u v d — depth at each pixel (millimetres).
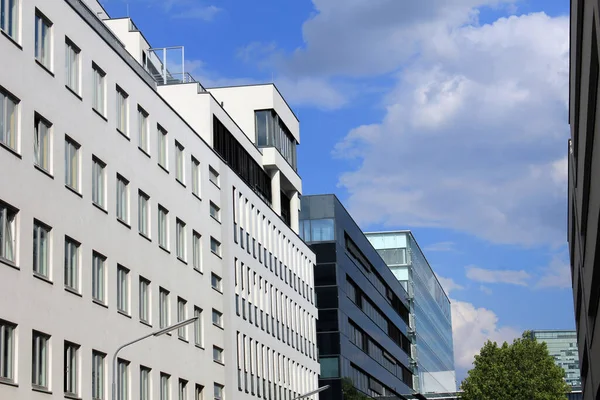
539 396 124750
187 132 56250
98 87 44156
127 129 47406
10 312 34250
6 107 35094
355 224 106875
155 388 48438
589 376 81750
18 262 35094
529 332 131875
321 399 91812
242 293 64875
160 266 50469
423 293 161250
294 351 78625
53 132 38656
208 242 58812
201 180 58250
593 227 50656
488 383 127062
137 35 62562
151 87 50781
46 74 38219
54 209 38312
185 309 54094
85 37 42438
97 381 41844
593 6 32094
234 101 77688
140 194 48812
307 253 86250
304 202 97062
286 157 81875
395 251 148875
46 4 38531
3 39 34906
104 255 43312
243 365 63625
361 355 102875
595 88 40062
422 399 143250
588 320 70188
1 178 34219
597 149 41281
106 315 43000
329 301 94062
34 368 36094
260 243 70562
